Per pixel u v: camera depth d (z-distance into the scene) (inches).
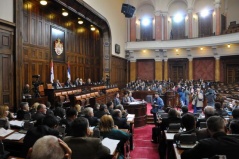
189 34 913.5
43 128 129.6
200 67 873.5
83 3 471.2
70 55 564.1
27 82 409.7
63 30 530.0
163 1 948.6
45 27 463.2
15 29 298.0
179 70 922.1
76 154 101.7
